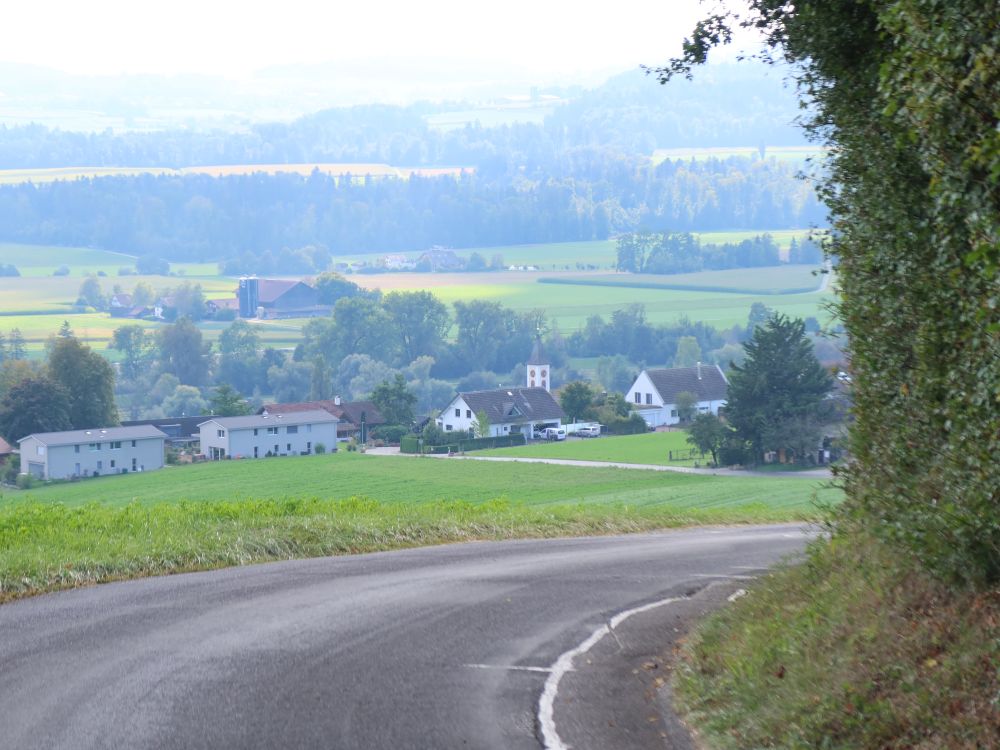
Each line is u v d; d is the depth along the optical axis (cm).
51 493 12031
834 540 2150
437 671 1714
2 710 1461
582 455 14350
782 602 1991
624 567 2839
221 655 1769
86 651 1772
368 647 1853
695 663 1756
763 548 3312
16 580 2306
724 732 1422
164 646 1817
